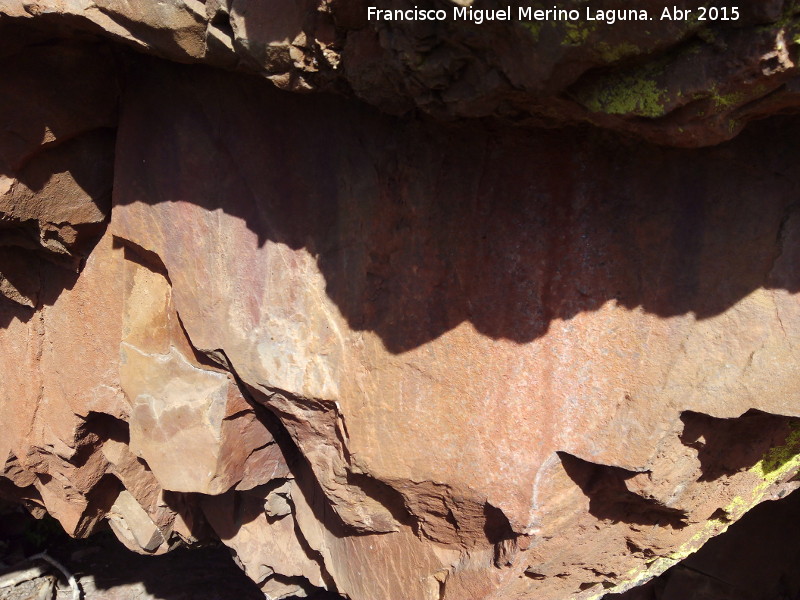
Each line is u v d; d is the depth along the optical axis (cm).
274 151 118
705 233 94
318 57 90
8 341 165
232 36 95
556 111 82
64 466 174
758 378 94
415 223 108
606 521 115
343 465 124
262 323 122
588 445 103
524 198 102
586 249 100
